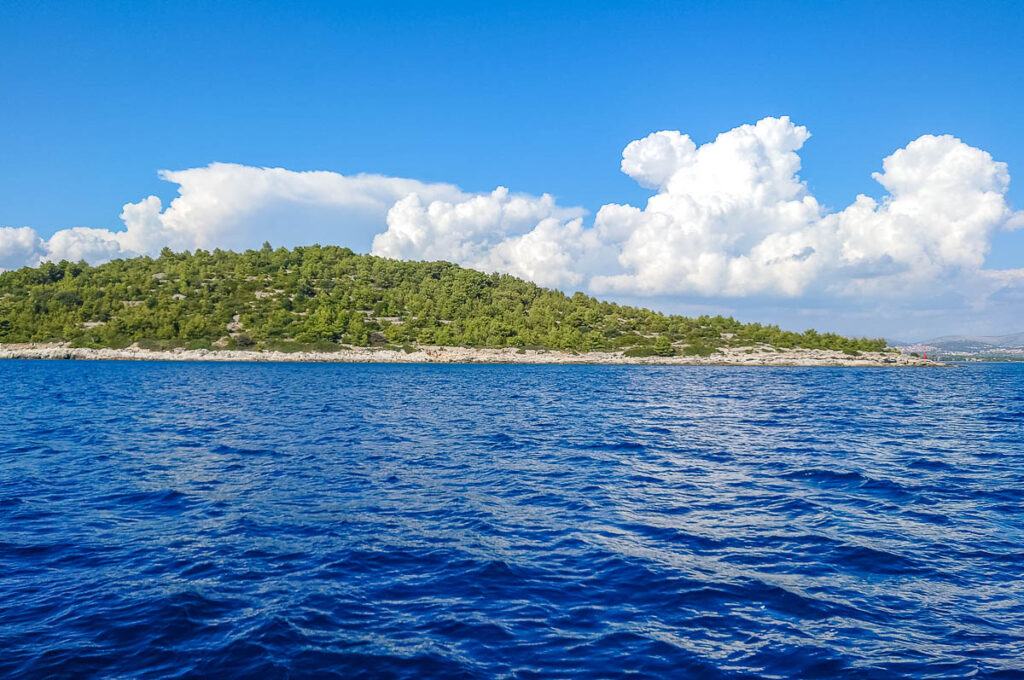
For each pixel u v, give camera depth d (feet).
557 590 38.19
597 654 30.32
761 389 258.78
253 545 46.21
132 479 69.26
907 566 42.57
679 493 64.59
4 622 32.73
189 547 45.62
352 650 30.27
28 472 72.69
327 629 32.48
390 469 76.64
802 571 41.65
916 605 36.14
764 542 47.98
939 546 46.98
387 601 36.27
